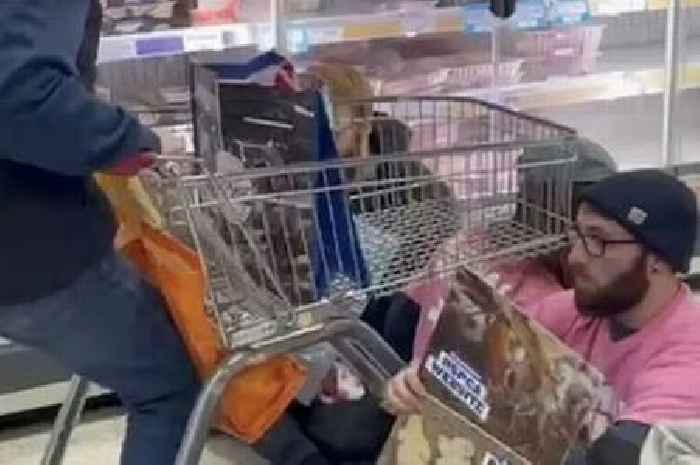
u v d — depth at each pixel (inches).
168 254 67.0
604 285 78.4
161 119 105.1
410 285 74.0
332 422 106.3
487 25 138.6
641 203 76.8
